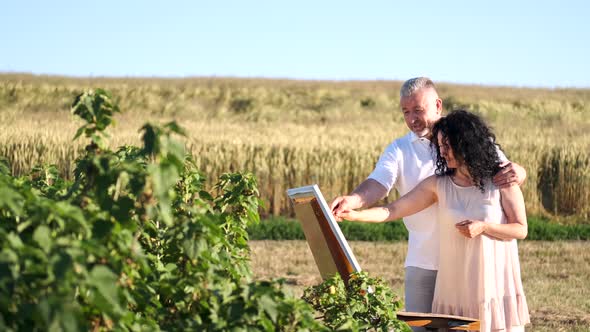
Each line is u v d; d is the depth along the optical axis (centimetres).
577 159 2558
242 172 538
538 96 6275
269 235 1883
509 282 528
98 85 6462
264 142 2608
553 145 2661
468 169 512
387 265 1443
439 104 629
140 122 3831
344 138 3019
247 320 327
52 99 6000
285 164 2536
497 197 521
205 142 2570
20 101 5931
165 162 304
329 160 2545
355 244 1752
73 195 343
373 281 470
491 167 513
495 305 519
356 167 2552
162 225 439
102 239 303
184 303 352
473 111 527
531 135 3338
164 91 6384
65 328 247
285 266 1399
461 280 526
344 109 5753
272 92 6500
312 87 6912
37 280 264
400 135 3219
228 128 3484
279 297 343
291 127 3812
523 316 535
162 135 308
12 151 2444
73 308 248
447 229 530
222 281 352
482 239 516
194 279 349
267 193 2466
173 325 346
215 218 382
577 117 5541
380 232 1886
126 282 319
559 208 2567
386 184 619
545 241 1870
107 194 317
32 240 294
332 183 2538
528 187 2544
